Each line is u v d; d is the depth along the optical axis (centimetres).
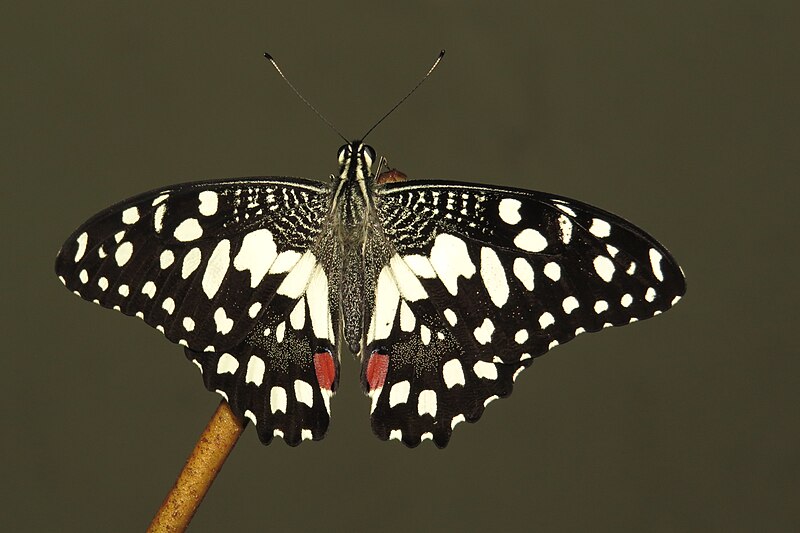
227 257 56
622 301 56
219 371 56
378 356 57
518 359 56
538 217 56
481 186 57
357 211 57
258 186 57
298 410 57
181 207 56
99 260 55
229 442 55
